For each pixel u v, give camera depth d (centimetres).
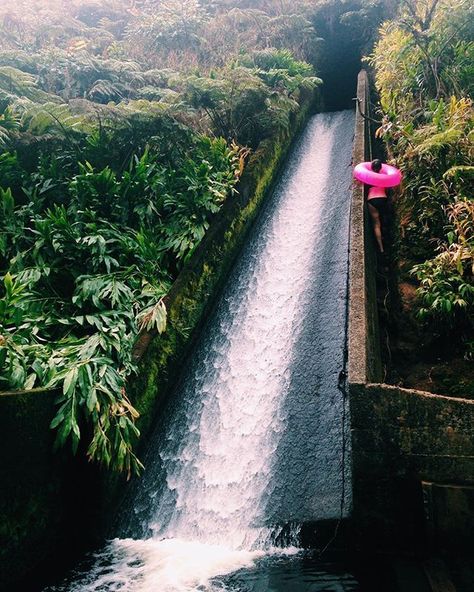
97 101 925
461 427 349
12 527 357
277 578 346
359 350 404
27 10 1277
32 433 376
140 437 488
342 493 399
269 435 477
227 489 452
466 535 346
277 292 650
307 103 1187
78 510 417
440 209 576
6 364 388
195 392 556
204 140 746
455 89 686
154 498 464
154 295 554
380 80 823
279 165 925
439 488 348
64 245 544
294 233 750
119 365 468
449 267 506
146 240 591
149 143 704
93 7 1506
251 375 548
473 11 726
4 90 742
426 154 594
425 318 525
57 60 973
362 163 685
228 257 705
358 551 370
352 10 1521
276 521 405
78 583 360
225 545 410
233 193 724
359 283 489
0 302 408
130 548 415
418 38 723
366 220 629
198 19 1331
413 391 359
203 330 628
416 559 353
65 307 512
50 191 630
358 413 362
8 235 562
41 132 652
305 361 532
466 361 485
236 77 871
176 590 341
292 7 1547
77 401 404
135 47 1256
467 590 313
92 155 674
